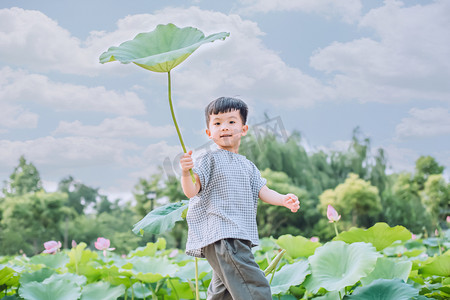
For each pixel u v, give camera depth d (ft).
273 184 87.45
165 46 7.32
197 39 7.26
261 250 18.30
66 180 139.23
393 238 11.21
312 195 94.73
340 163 101.65
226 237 7.64
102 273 12.42
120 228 123.85
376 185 98.89
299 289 10.50
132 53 7.11
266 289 7.52
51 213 119.14
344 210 89.45
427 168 95.91
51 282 11.03
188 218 8.26
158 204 103.40
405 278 9.63
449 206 90.12
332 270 9.70
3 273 11.12
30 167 131.34
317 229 88.84
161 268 11.55
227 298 7.98
